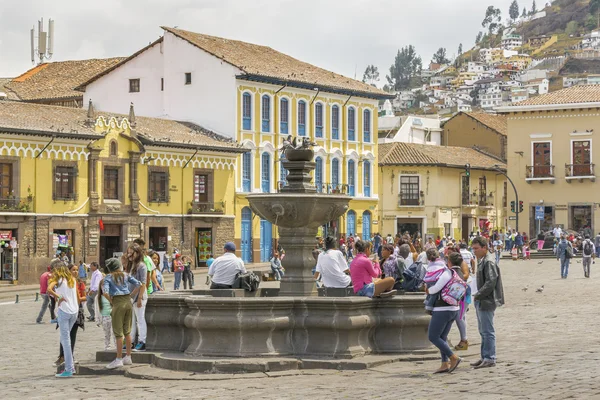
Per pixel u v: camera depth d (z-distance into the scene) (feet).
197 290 70.85
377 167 269.85
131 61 240.32
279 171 236.43
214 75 228.22
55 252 184.24
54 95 254.06
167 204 206.08
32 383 61.41
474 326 88.38
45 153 183.01
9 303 141.59
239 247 224.94
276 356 62.18
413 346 65.05
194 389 55.01
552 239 243.19
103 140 193.26
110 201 194.59
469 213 302.25
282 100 237.25
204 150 214.28
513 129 275.59
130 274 67.21
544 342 71.87
